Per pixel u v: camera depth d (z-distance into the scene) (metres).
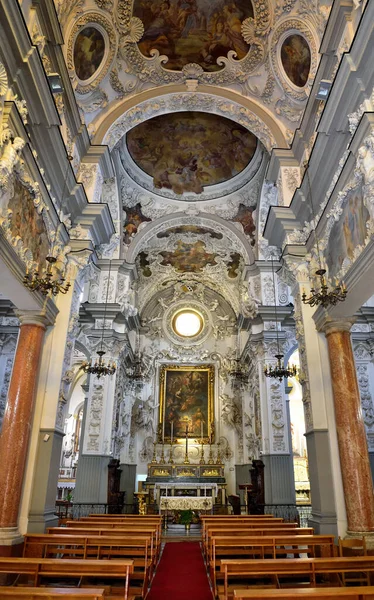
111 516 10.53
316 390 9.04
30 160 6.89
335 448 8.54
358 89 6.73
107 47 10.41
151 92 11.79
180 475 20.02
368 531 7.54
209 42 11.31
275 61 10.58
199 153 16.75
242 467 20.53
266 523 9.12
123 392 19.00
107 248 17.39
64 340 9.09
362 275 6.92
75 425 27.33
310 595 3.64
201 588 6.84
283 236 10.70
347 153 7.25
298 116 10.95
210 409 22.12
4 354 14.27
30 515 7.87
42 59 7.27
